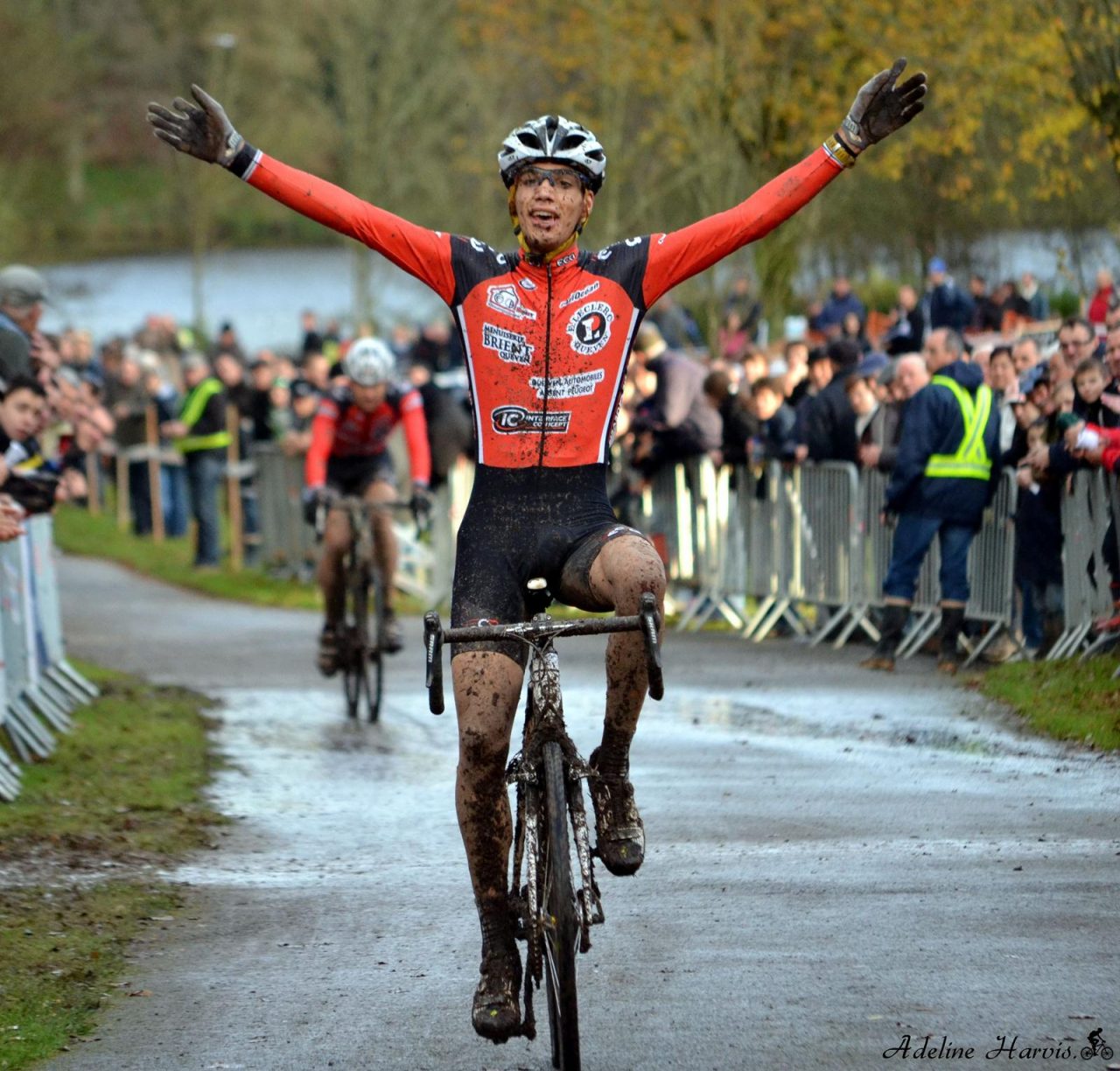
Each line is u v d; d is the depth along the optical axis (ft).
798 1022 38.88
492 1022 36.55
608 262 40.19
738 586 119.75
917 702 82.99
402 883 53.57
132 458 201.77
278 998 42.68
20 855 56.95
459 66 305.53
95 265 433.48
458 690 37.58
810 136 170.30
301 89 336.90
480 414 39.99
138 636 124.26
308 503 86.63
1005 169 144.46
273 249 501.56
